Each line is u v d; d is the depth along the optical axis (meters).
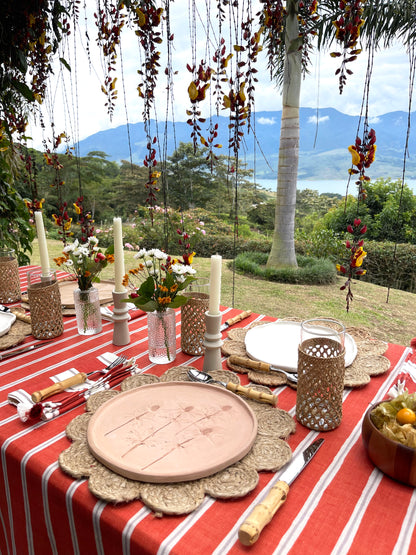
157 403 0.80
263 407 0.80
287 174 5.03
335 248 6.07
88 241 1.21
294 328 1.18
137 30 1.14
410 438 0.59
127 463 0.62
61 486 0.60
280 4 1.08
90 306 1.20
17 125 1.71
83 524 0.58
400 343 3.30
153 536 0.51
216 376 0.93
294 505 0.57
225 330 1.25
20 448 0.69
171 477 0.58
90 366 1.02
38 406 0.76
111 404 0.79
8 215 2.29
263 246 6.83
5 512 0.75
